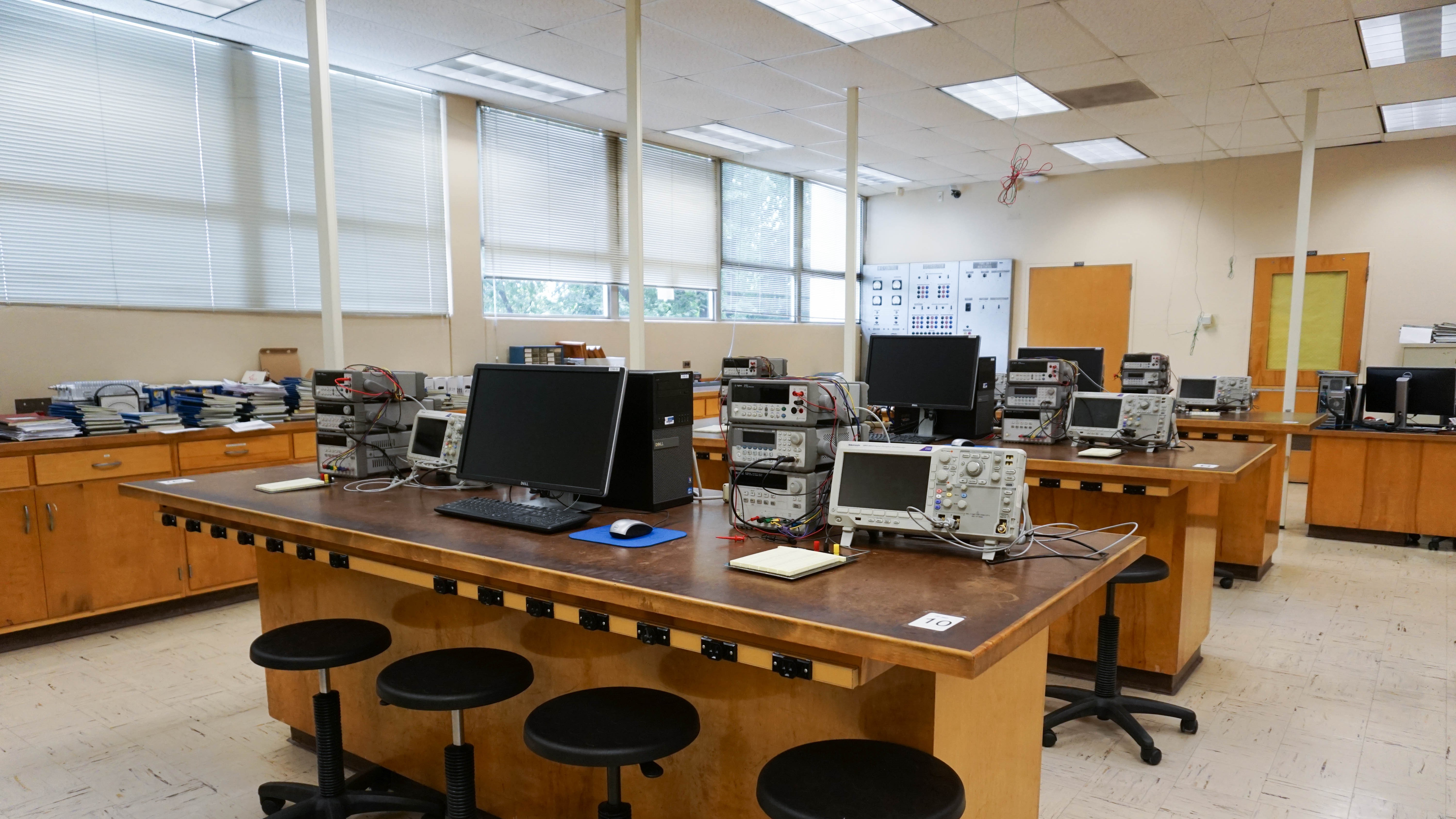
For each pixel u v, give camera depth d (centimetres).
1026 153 724
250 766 247
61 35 380
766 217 825
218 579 393
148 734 267
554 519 189
